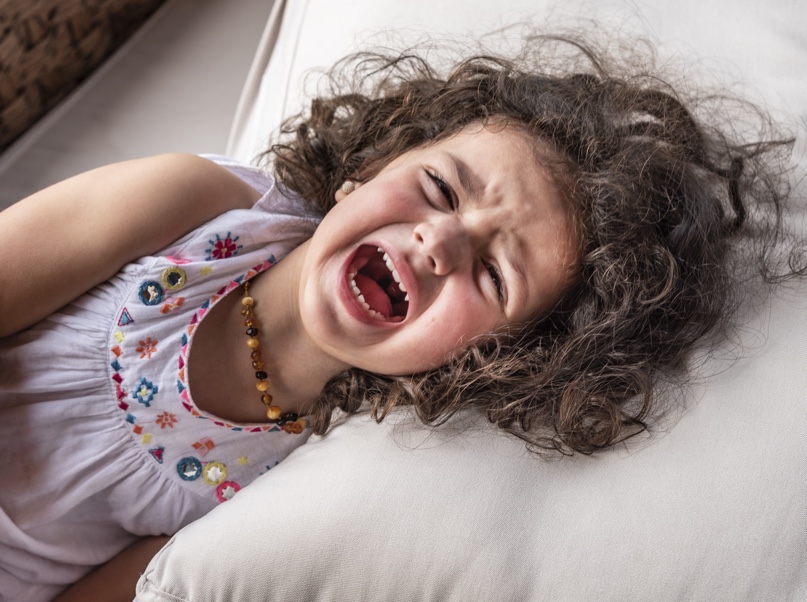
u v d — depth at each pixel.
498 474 0.67
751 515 0.63
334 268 0.76
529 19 1.06
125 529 0.84
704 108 0.97
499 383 0.78
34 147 1.14
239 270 0.82
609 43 1.03
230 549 0.67
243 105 1.18
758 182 0.90
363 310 0.76
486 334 0.77
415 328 0.75
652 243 0.82
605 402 0.73
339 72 1.06
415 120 0.90
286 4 1.24
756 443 0.66
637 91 0.92
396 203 0.76
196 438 0.80
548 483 0.67
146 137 1.18
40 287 0.75
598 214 0.80
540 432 0.74
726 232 0.87
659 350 0.79
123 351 0.77
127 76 1.26
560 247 0.78
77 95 1.21
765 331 0.74
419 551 0.64
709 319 0.78
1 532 0.74
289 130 1.01
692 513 0.64
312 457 0.73
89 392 0.77
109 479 0.78
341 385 0.81
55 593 0.82
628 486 0.66
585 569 0.63
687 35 1.04
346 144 0.95
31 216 0.77
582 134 0.83
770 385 0.69
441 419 0.74
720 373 0.72
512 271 0.76
